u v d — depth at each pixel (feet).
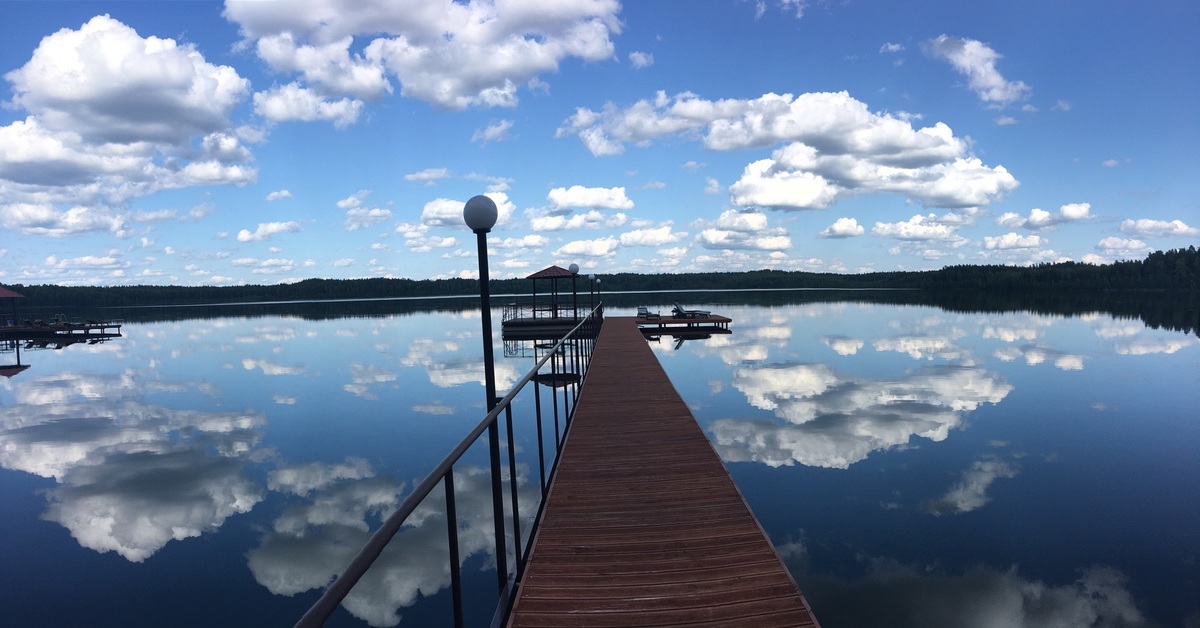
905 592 13.78
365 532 18.89
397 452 27.55
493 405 10.75
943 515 18.04
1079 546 16.05
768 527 17.25
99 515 20.81
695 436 17.22
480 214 10.43
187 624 14.01
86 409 41.19
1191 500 19.17
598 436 17.39
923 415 30.78
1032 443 25.62
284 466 26.04
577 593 9.06
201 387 49.21
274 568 16.66
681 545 10.50
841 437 26.58
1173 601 13.39
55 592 15.56
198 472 25.55
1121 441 26.04
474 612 13.76
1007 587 13.97
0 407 42.60
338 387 46.39
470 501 20.53
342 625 13.41
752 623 8.25
